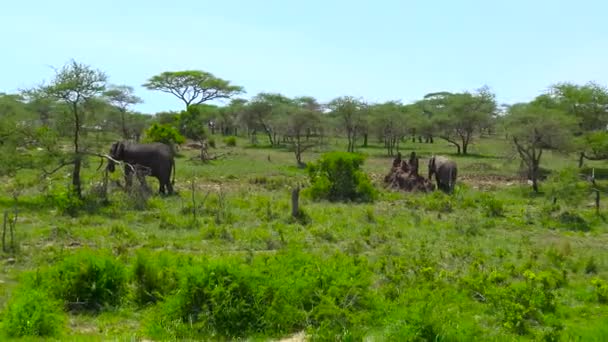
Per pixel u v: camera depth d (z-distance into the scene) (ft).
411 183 102.47
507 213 82.79
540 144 118.62
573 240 66.33
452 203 87.35
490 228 71.92
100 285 38.11
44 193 79.46
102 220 64.44
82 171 107.14
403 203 88.53
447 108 209.36
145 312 36.52
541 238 67.21
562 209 85.20
